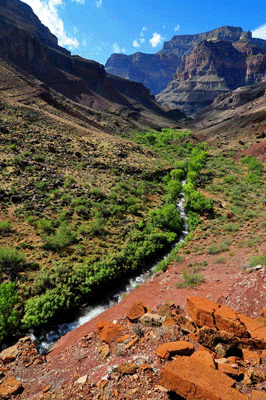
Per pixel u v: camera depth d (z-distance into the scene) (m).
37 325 16.47
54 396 7.96
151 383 7.06
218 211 39.06
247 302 13.34
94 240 27.59
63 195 35.59
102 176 47.56
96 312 19.25
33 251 23.55
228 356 7.90
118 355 8.96
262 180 54.28
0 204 29.30
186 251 27.27
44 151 49.81
